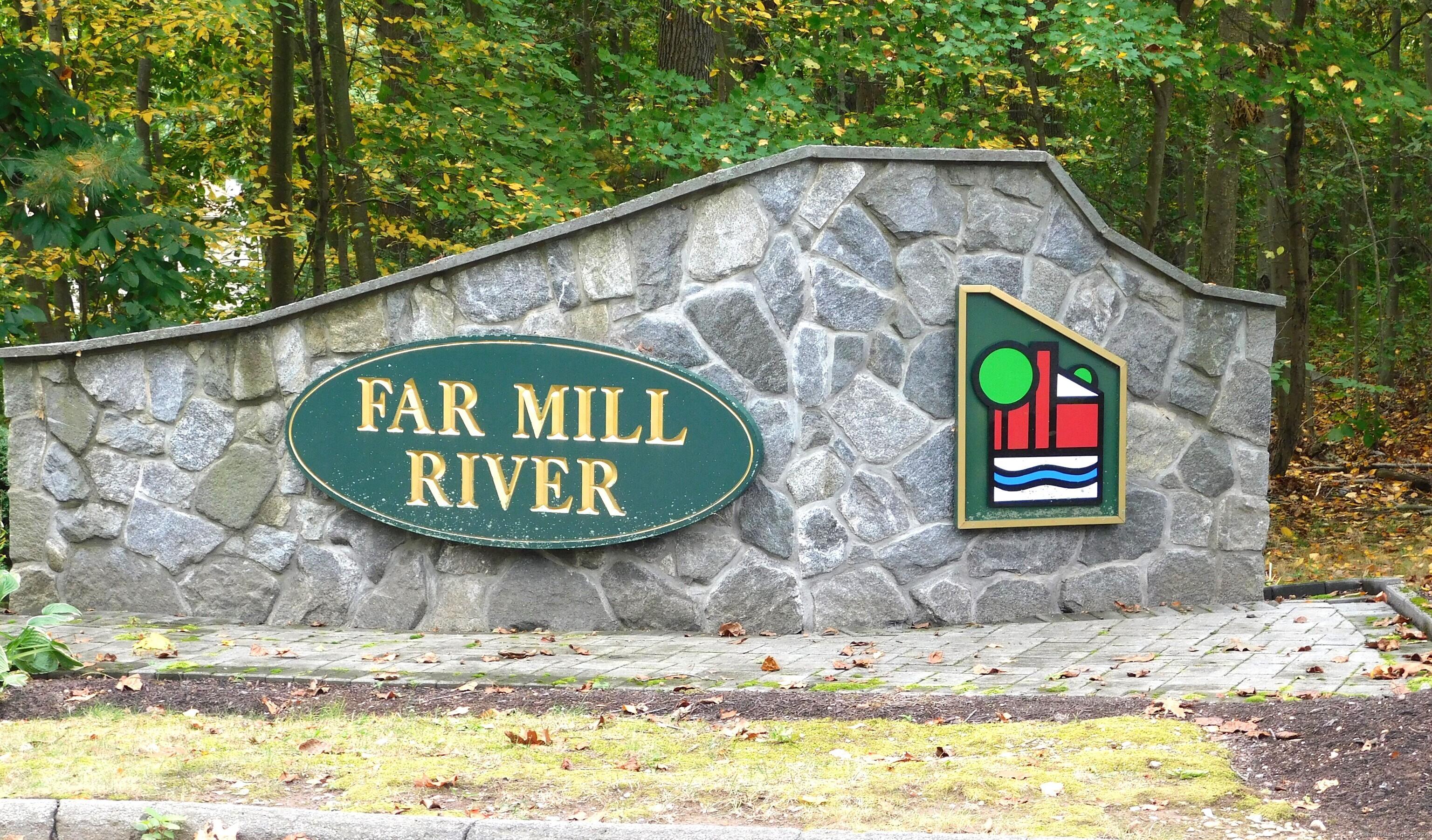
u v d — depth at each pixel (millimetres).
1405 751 4469
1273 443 14352
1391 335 19391
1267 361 7879
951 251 7477
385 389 7680
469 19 14500
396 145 12617
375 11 13898
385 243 16484
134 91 15367
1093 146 15516
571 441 7512
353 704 5949
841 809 4223
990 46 11641
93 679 6379
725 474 7352
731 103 12055
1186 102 15680
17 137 10531
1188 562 7859
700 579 7508
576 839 4012
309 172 14531
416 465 7652
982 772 4574
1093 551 7750
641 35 20172
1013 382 7516
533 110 13094
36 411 8188
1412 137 16141
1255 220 18281
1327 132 16750
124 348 8031
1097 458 7641
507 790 4512
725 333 7418
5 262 11211
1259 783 4438
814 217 7348
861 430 7430
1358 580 8344
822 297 7359
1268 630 6984
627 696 5988
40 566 8211
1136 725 5070
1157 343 7750
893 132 12344
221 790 4500
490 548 7695
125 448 8078
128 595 8109
